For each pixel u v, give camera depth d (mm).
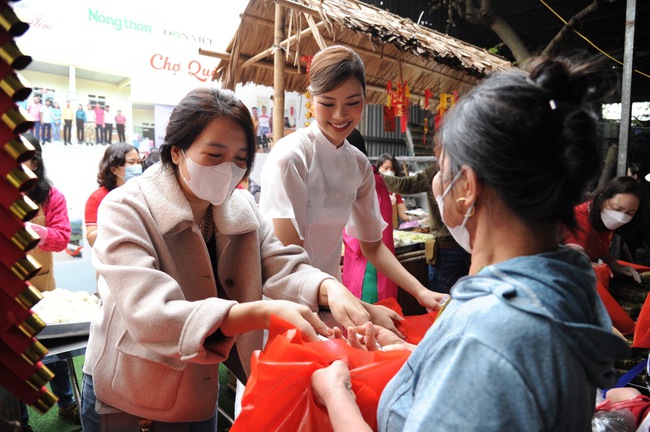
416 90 3811
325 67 1488
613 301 2041
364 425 653
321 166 1628
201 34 4500
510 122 566
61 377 2553
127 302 938
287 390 800
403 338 1189
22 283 578
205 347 956
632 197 2361
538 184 575
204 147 1006
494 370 516
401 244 3553
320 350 868
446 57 2832
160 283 965
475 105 610
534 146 563
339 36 2725
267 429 796
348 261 2779
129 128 4227
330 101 1525
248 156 1084
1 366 616
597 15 6848
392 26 2670
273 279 1238
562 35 5160
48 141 3768
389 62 3229
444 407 534
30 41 3541
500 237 630
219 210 1174
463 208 656
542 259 589
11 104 526
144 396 1072
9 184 542
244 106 1057
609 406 1307
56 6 3648
